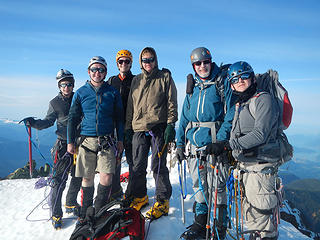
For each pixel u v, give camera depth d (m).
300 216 6.56
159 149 3.63
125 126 3.96
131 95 3.81
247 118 2.53
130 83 4.19
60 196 3.98
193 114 3.10
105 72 3.62
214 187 2.96
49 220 4.20
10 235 3.84
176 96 3.64
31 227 4.04
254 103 2.50
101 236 2.90
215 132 2.94
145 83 3.64
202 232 3.05
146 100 3.62
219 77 2.94
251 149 2.47
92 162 3.60
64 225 3.96
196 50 2.95
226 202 3.02
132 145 3.75
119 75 4.30
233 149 2.53
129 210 3.12
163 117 3.68
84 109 3.61
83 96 3.61
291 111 2.49
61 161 4.02
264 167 2.51
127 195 4.04
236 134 2.58
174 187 5.38
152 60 3.55
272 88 2.60
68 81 4.05
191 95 3.20
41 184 4.29
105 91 3.67
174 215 3.82
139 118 3.66
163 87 3.61
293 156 2.59
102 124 3.58
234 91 2.68
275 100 2.55
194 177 3.15
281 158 2.51
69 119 3.66
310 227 6.42
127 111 3.88
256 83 2.59
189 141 3.29
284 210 6.25
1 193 5.81
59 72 4.04
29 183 6.62
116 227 2.89
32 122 3.96
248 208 2.63
